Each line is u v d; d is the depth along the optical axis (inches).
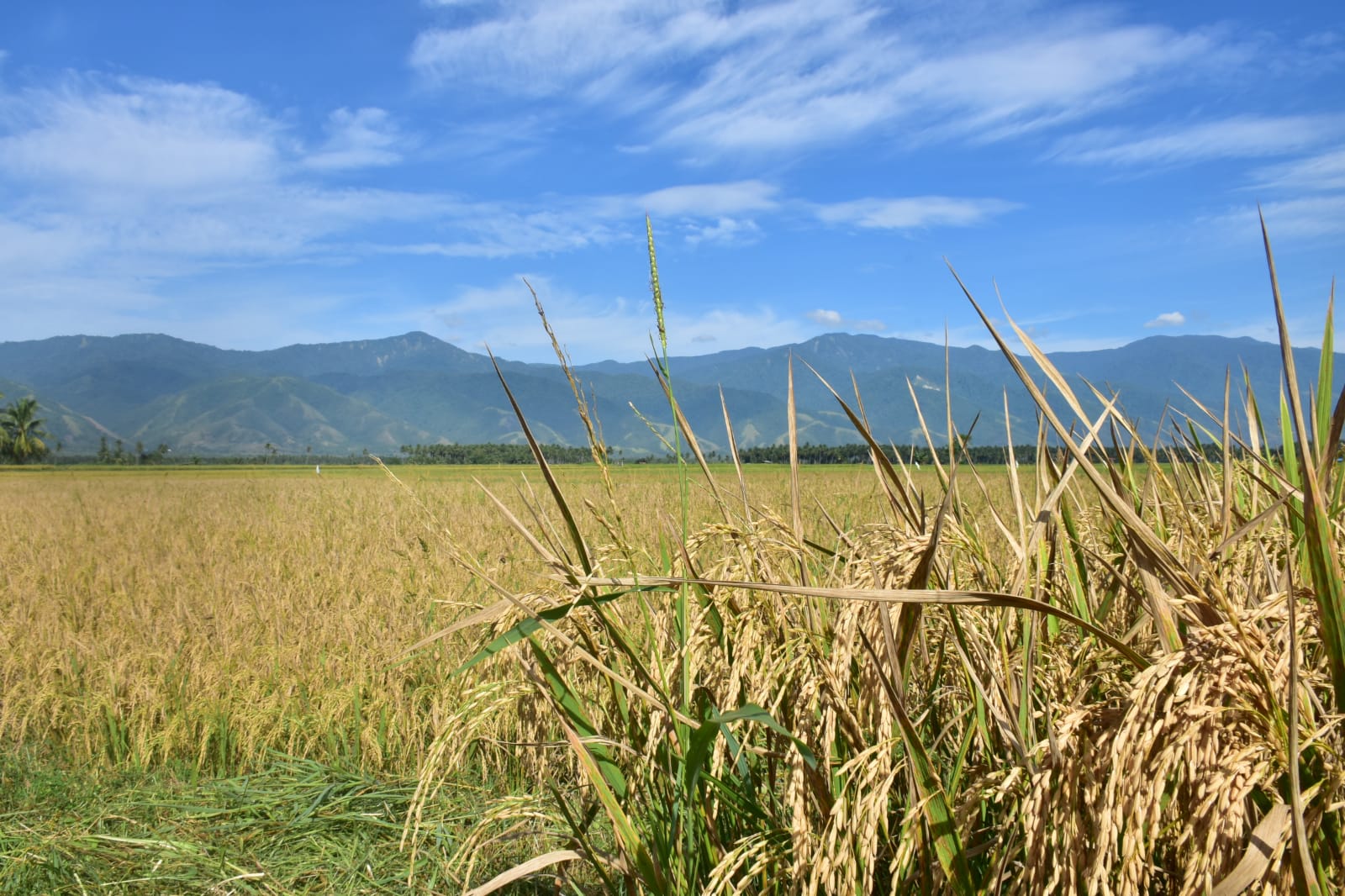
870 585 65.9
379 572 394.0
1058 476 87.3
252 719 208.4
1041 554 76.9
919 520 74.9
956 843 62.4
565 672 93.1
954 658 82.4
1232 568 73.8
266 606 329.1
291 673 245.6
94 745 220.7
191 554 526.0
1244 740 52.1
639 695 80.1
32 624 316.5
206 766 210.4
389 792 178.4
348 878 144.4
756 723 90.4
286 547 565.9
